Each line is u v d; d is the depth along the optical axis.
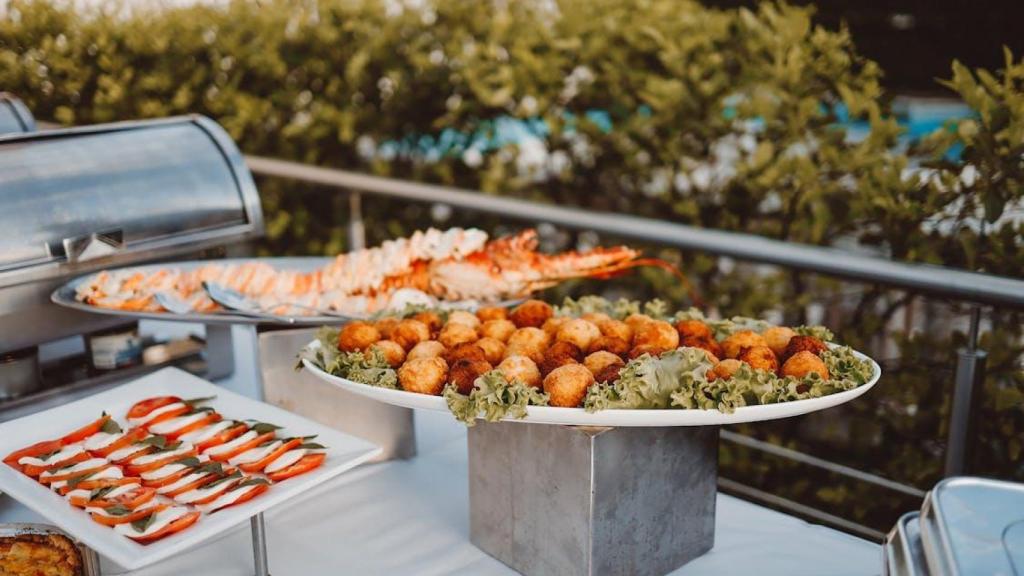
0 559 1.18
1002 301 1.70
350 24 3.70
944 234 2.26
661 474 1.26
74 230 1.84
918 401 2.41
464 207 2.78
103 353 1.87
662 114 3.08
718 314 3.04
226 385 1.98
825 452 2.62
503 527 1.32
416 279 1.91
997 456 2.26
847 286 2.74
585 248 3.46
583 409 1.15
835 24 4.56
